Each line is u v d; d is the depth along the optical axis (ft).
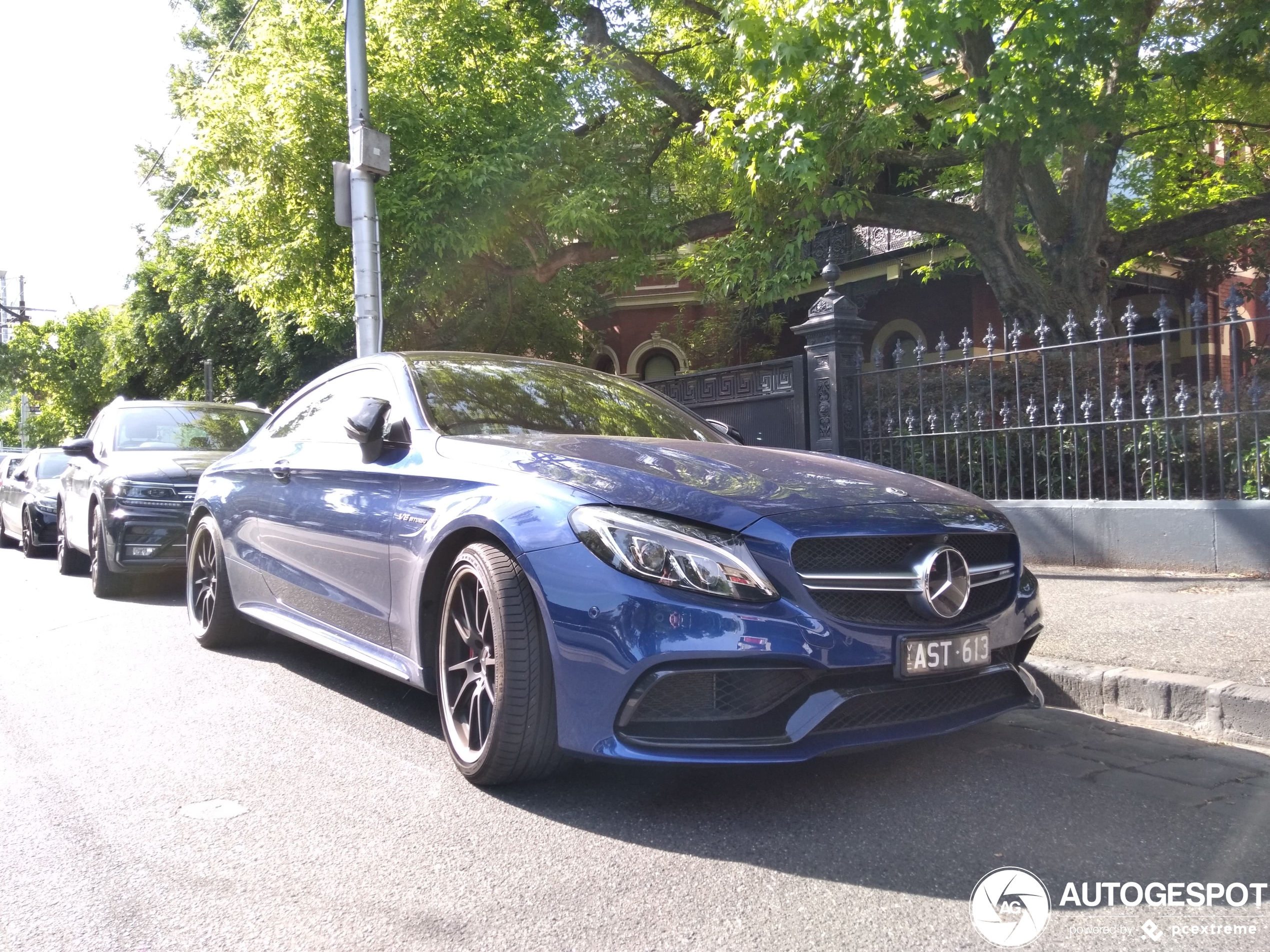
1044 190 33.04
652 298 71.97
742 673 9.05
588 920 7.68
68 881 8.45
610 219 37.06
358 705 14.02
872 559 9.70
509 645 9.80
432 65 36.88
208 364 62.80
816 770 11.13
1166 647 14.56
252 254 40.65
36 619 21.86
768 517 9.44
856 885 8.25
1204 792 10.43
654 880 8.37
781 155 27.35
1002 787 10.57
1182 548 21.13
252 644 18.07
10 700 14.53
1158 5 29.12
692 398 31.50
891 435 26.45
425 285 38.81
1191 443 21.85
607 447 11.36
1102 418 22.54
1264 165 43.19
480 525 10.39
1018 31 25.53
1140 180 45.60
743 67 28.78
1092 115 27.91
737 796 10.33
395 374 13.89
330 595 13.56
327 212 36.68
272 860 8.83
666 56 43.91
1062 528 23.08
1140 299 56.44
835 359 27.14
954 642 9.79
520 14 41.27
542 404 13.74
